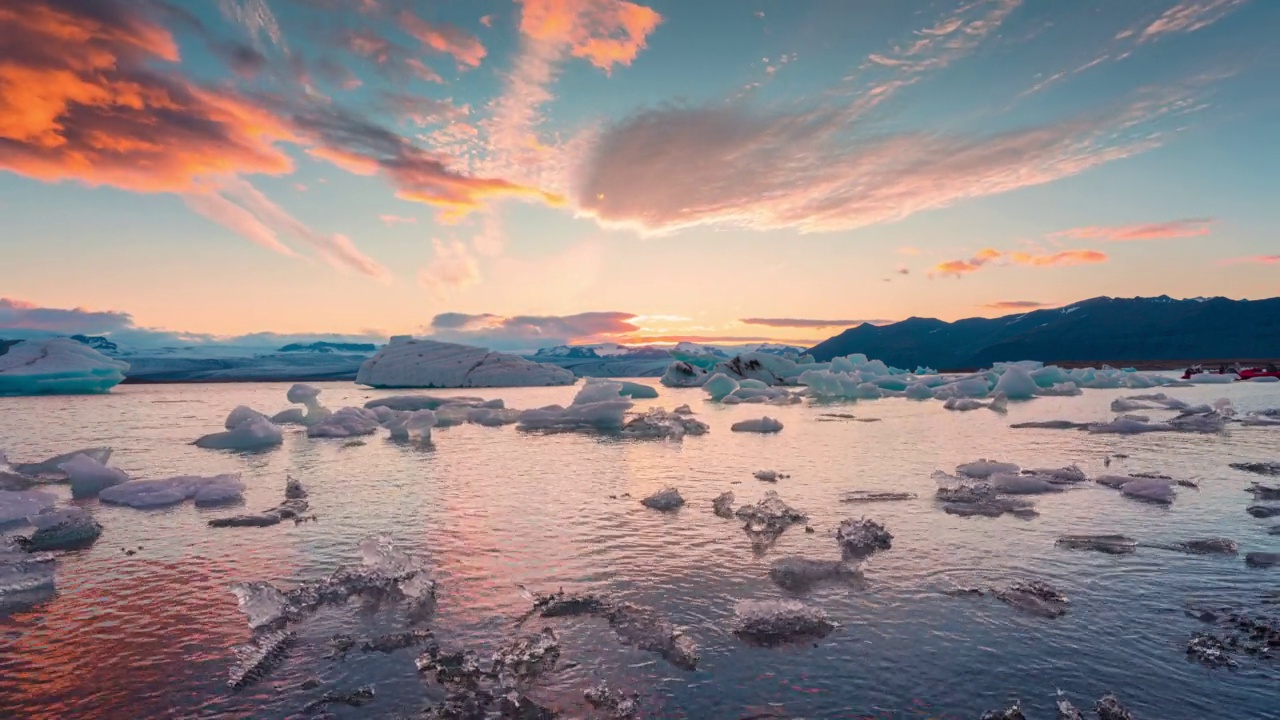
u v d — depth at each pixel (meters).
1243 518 7.82
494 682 4.01
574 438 17.00
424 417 16.92
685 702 3.76
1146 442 14.66
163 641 4.66
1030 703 3.72
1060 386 33.25
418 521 7.99
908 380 39.44
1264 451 13.10
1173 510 8.24
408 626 4.86
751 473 11.29
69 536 7.27
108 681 4.07
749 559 6.39
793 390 41.41
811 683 3.96
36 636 4.74
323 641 4.62
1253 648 4.36
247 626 4.91
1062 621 4.85
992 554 6.48
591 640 4.59
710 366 54.16
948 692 3.84
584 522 7.90
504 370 53.31
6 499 8.09
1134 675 4.04
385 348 54.84
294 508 8.65
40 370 40.91
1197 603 5.18
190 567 6.31
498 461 12.90
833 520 7.92
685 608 5.16
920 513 8.23
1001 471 10.71
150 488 9.50
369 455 13.88
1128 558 6.32
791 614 4.89
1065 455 12.83
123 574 6.10
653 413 20.47
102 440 17.00
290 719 3.64
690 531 7.46
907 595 5.39
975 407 25.06
